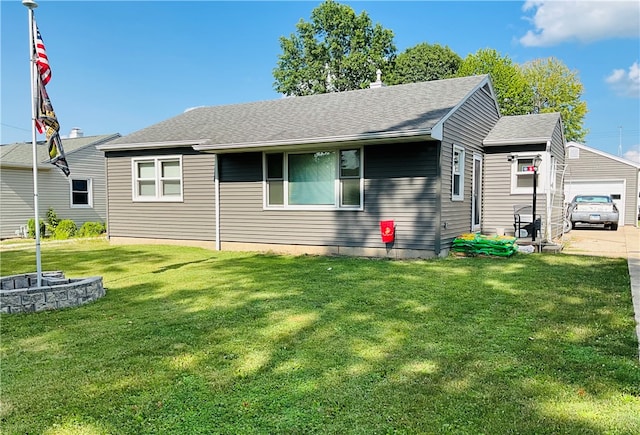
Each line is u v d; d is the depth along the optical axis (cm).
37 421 264
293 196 1045
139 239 1255
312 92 3406
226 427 253
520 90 3294
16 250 1195
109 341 407
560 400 277
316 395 291
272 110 1291
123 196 1269
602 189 2161
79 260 966
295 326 446
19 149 1898
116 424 259
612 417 254
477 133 1134
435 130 820
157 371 336
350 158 973
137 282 696
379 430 247
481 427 247
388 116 963
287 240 1051
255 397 290
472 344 384
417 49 3412
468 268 764
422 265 806
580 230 1748
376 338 405
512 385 300
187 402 285
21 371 339
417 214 901
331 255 993
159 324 459
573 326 430
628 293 563
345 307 518
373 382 310
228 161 1115
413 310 500
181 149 1173
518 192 1167
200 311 511
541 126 1217
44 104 578
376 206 944
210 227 1147
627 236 1423
